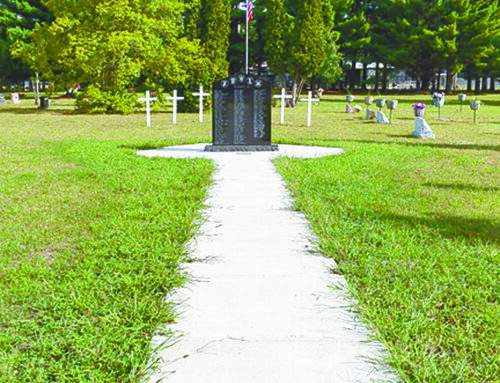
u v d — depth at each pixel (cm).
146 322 318
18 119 2269
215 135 1226
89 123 2091
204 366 268
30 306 350
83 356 277
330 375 259
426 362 268
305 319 323
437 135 1694
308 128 1916
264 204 664
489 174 918
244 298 357
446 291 373
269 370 263
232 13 5078
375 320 315
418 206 657
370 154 1148
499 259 449
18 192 733
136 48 2695
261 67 6475
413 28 5241
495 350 291
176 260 432
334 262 438
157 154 1155
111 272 409
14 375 263
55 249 486
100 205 654
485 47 5062
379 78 6969
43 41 2833
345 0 5300
